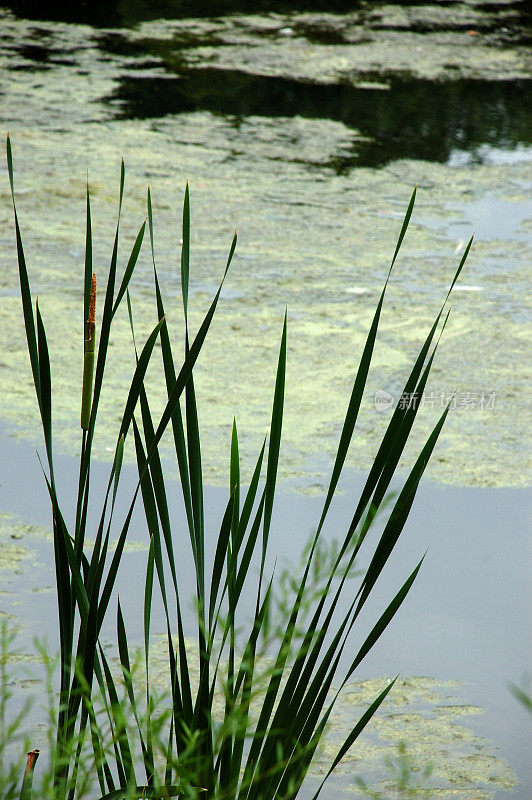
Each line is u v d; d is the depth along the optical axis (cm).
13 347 2205
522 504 1748
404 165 3688
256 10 5606
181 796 957
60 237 2817
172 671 976
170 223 2994
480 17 5803
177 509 1667
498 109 4447
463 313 2552
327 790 1124
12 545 1524
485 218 3250
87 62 4541
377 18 5606
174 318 2406
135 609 1397
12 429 1883
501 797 1126
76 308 2409
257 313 2470
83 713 962
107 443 1847
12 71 4325
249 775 966
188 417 977
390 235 3056
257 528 979
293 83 4541
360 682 1296
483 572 1545
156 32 5084
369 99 4428
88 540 1558
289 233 3012
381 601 1463
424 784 1130
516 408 2094
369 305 2564
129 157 3494
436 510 1719
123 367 2152
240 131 3884
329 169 3594
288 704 971
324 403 2070
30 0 5475
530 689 1276
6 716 1134
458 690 1287
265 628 970
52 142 3550
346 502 1709
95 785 1088
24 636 1305
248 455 1845
